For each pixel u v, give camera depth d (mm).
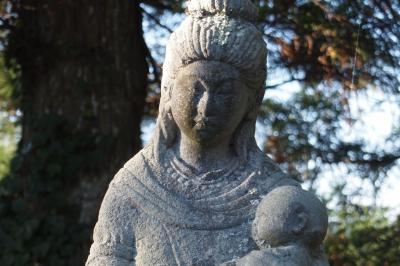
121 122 8828
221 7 4137
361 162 10242
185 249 3934
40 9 9047
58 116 8719
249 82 4121
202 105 4043
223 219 3986
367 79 9672
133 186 4078
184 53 4078
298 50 9539
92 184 8578
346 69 9633
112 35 9008
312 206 3791
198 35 4066
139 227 3998
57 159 8570
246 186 4082
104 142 8672
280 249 3744
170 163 4160
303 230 3766
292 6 9242
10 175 8633
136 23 9188
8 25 9047
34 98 8945
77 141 8656
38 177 8539
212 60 4059
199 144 4133
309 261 3789
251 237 3949
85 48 8945
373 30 9367
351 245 10438
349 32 9344
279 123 10391
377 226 10789
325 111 10250
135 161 4184
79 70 8898
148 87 9953
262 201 3859
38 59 8961
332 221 10594
